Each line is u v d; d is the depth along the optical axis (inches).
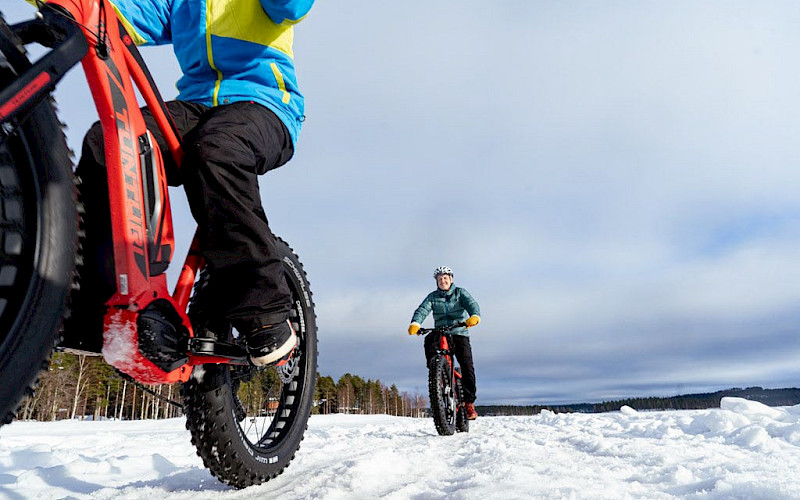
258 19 73.5
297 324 93.7
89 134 54.1
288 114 74.9
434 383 200.1
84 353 52.1
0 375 33.4
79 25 44.2
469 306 262.8
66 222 38.3
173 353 55.1
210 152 57.7
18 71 35.9
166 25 78.9
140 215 52.4
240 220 58.2
